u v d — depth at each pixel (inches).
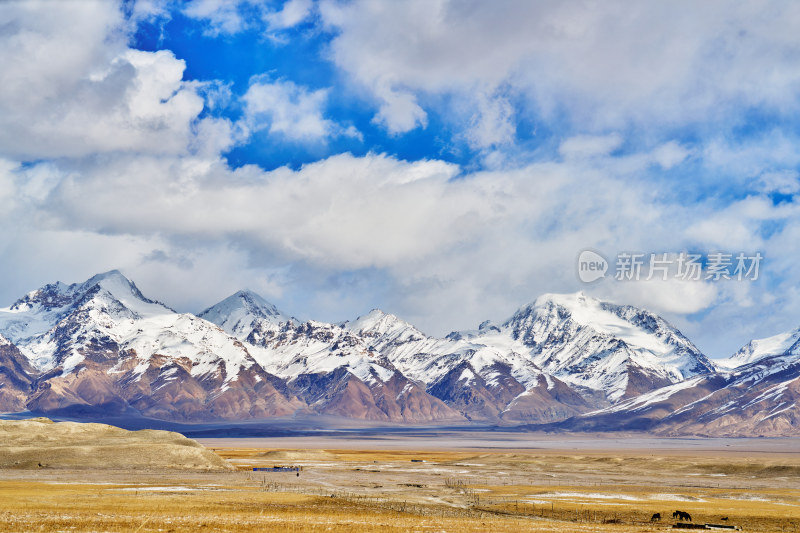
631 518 5044.3
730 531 4210.1
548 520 4911.4
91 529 3240.7
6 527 3240.7
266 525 3565.5
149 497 5182.1
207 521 3641.7
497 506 5625.0
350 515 4493.1
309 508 4909.0
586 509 5447.8
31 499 4832.7
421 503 5728.3
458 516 4950.8
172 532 3253.0
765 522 4894.2
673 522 4874.5
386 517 4407.0
